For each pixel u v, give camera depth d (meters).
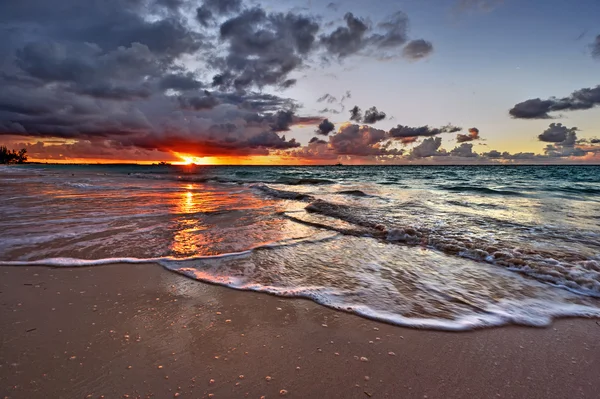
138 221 6.93
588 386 1.97
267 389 1.92
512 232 6.05
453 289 3.47
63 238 5.30
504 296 3.29
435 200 11.43
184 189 16.89
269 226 6.62
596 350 2.35
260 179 29.44
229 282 3.58
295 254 4.70
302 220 7.29
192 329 2.58
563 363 2.20
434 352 2.33
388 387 1.95
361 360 2.23
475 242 5.28
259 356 2.24
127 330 2.53
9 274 3.67
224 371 2.07
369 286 3.53
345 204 9.97
